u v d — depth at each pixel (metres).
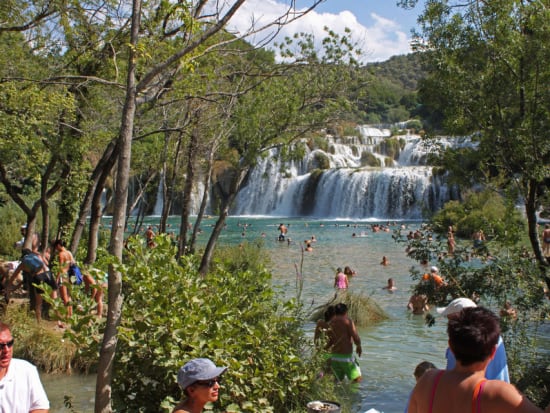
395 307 17.08
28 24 11.88
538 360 7.68
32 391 4.04
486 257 8.23
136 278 6.45
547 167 7.98
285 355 7.11
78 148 13.10
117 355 6.21
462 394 3.09
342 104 14.38
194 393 4.34
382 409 8.20
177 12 6.17
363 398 8.69
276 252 32.91
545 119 8.27
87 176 17.78
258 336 6.77
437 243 8.80
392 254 31.28
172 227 48.28
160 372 6.17
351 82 14.67
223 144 16.97
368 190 59.03
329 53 14.43
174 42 8.57
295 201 64.56
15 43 11.88
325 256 30.72
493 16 8.50
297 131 15.02
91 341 6.45
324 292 19.66
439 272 8.67
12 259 20.30
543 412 2.94
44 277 11.92
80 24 12.35
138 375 6.28
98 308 10.63
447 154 9.16
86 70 12.82
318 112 14.82
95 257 14.45
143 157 19.05
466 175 8.97
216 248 21.69
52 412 8.05
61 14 11.77
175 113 15.02
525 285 7.79
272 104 14.23
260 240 26.36
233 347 6.40
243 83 13.66
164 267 6.56
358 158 70.81
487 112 8.55
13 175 20.98
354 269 25.77
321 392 7.67
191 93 9.38
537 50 8.15
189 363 4.38
